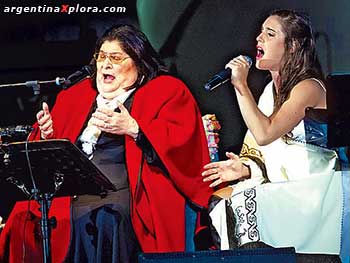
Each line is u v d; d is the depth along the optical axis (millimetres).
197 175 11422
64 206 11312
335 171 11375
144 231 11219
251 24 11906
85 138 11453
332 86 11523
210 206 11398
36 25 12125
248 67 11672
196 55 11961
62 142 8938
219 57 11969
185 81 11945
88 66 11625
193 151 11375
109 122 10711
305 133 11500
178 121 11375
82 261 11250
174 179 11250
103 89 11664
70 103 11742
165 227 11180
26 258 11375
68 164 9391
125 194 11266
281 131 11523
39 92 11453
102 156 11367
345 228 11281
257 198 11352
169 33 11969
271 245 11250
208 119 11812
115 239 11148
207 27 11977
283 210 11305
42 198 9992
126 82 11656
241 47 11922
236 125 11773
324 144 11477
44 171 9594
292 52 11734
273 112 11602
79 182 9898
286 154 11500
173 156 11180
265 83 11727
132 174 11203
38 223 11375
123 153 11359
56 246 11250
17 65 12086
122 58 11695
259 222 11297
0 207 11797
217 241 11328
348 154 11430
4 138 11578
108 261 11180
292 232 11250
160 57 11906
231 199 11367
